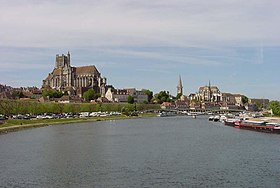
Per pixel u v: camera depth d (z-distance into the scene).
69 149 114.75
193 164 90.31
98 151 110.94
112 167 86.69
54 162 92.94
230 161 94.31
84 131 179.50
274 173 80.56
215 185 71.19
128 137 152.00
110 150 112.81
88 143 130.12
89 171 82.69
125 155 103.44
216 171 82.50
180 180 74.75
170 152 109.00
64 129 190.88
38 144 126.50
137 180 74.75
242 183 72.50
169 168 85.50
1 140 137.75
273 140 141.62
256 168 85.56
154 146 122.44
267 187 70.00
